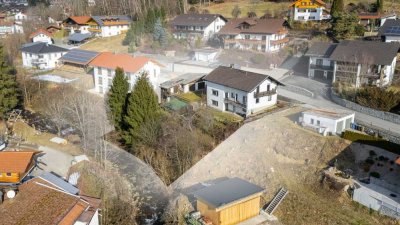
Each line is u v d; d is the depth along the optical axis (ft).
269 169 130.11
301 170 127.65
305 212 113.19
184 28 296.10
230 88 162.40
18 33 337.31
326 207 113.09
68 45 316.19
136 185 130.21
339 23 242.99
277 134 141.59
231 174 132.67
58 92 199.41
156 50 275.18
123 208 117.91
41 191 103.50
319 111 149.48
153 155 141.69
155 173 135.44
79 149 146.61
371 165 121.08
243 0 381.40
